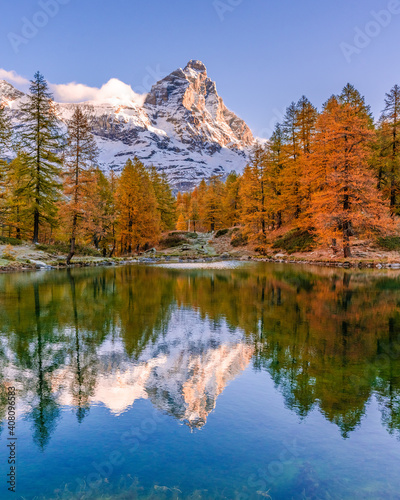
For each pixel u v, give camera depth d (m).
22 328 10.16
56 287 18.34
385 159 36.31
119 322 10.96
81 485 3.74
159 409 5.45
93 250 44.75
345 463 4.14
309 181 35.03
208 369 7.10
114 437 4.67
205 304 13.93
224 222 74.88
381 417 5.25
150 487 3.68
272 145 51.94
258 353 8.08
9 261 28.47
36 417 5.21
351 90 40.94
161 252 60.69
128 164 51.44
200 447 4.45
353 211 30.34
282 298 15.16
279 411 5.39
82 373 6.88
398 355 7.88
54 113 35.75
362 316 11.72
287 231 47.25
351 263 29.89
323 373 6.91
